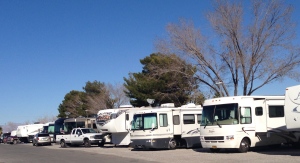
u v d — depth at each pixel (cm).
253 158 1862
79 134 3712
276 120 2223
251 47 3650
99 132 3475
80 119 4138
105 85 6650
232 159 1864
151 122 2627
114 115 3148
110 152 2734
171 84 4094
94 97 6612
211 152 2303
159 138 2623
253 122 2159
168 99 4294
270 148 2430
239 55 3662
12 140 6109
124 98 6400
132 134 2700
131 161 2003
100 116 3250
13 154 2984
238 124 2103
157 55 4266
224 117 2133
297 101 1786
